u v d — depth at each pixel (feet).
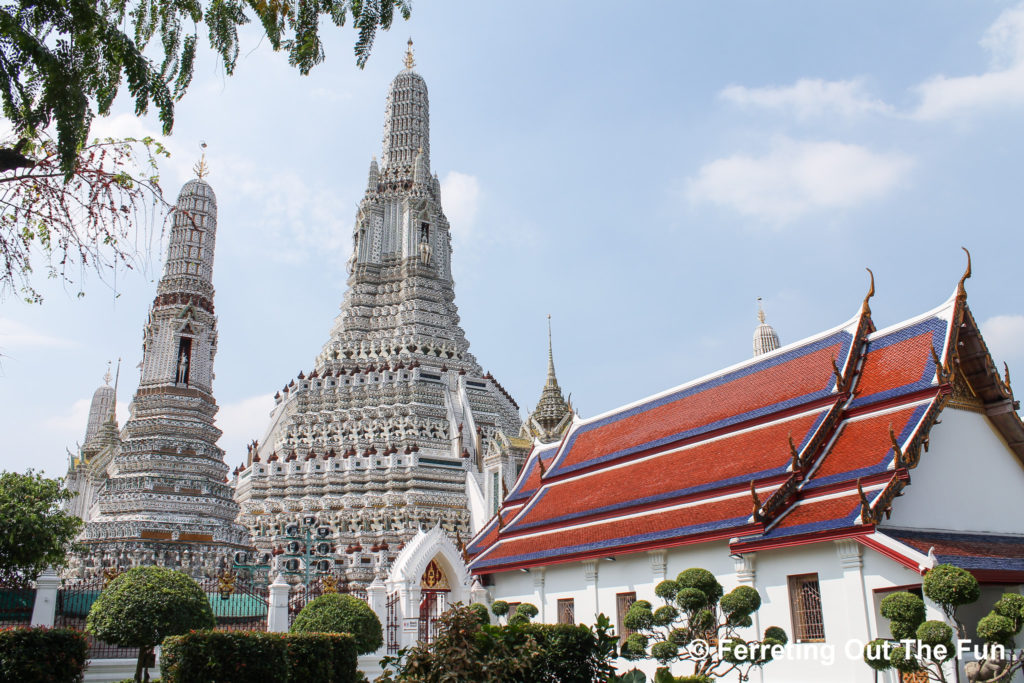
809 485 98.32
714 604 81.35
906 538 85.92
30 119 46.03
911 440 91.25
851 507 89.92
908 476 88.07
